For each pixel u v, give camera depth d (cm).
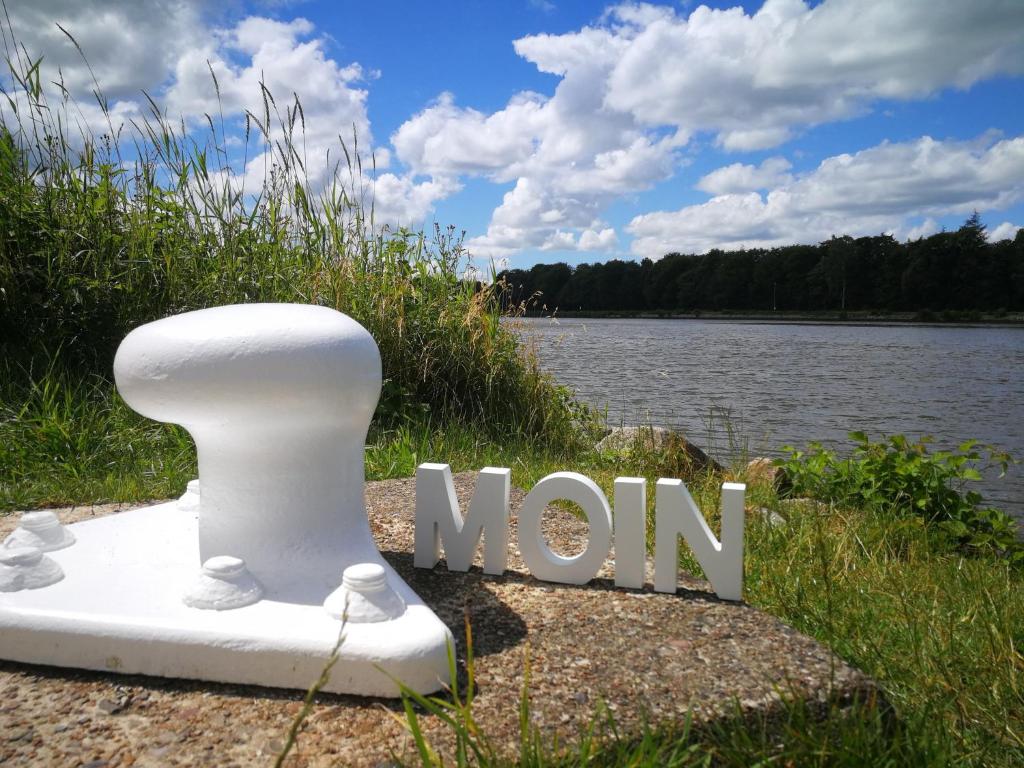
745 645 192
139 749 144
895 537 382
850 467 471
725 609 215
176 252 475
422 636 164
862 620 255
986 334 4441
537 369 585
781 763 155
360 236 557
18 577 186
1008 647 229
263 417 183
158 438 396
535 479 429
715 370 1852
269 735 149
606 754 147
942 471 440
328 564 193
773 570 297
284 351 179
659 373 1720
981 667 219
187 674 167
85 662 170
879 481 450
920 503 420
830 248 7819
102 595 183
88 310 445
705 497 415
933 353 2642
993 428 1020
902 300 7350
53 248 452
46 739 147
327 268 516
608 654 186
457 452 469
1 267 434
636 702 164
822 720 167
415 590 228
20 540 208
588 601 220
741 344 3155
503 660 183
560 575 235
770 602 268
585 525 306
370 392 195
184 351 179
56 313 441
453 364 539
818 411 1161
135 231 468
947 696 203
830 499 459
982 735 190
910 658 227
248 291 490
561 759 140
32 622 172
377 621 168
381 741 147
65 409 388
